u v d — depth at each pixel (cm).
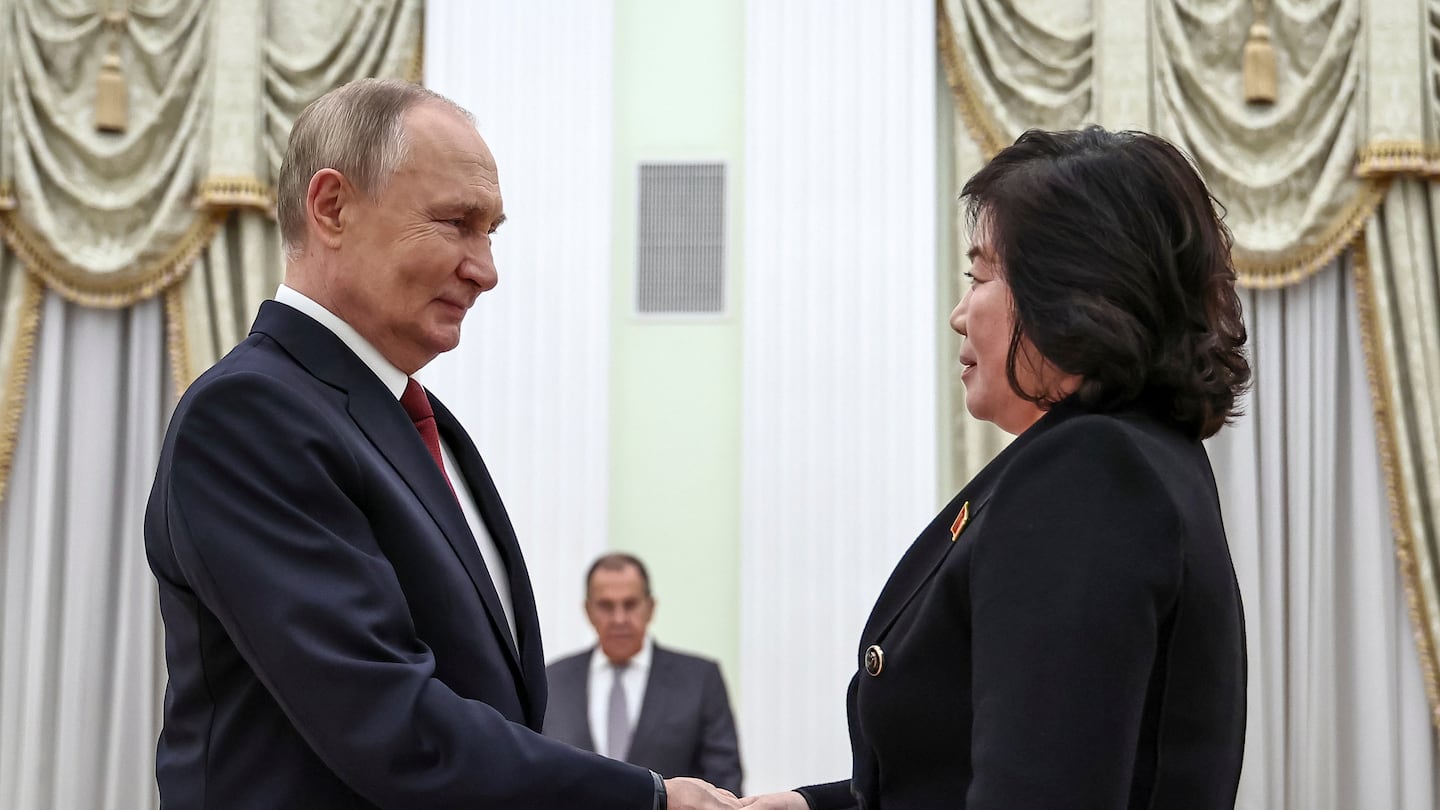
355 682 171
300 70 612
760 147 611
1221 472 588
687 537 613
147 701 616
